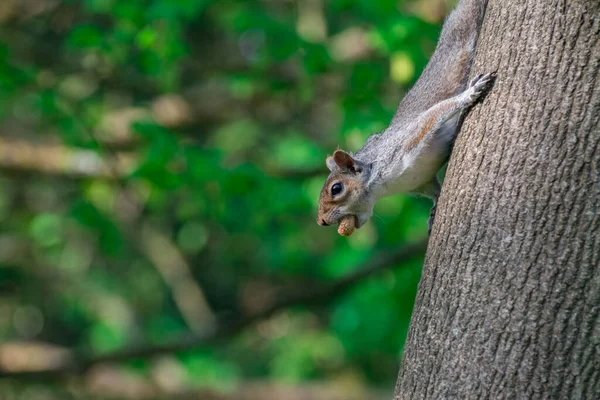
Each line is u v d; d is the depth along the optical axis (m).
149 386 16.14
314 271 17.30
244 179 11.99
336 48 13.66
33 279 19.88
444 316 5.34
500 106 5.25
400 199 13.04
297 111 15.93
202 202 12.87
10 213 18.03
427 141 6.73
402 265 12.91
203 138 16.56
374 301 13.04
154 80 13.88
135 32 11.87
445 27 7.07
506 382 5.03
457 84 6.83
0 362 14.24
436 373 5.33
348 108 12.19
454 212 5.40
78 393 18.00
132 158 14.06
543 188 5.01
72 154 14.12
